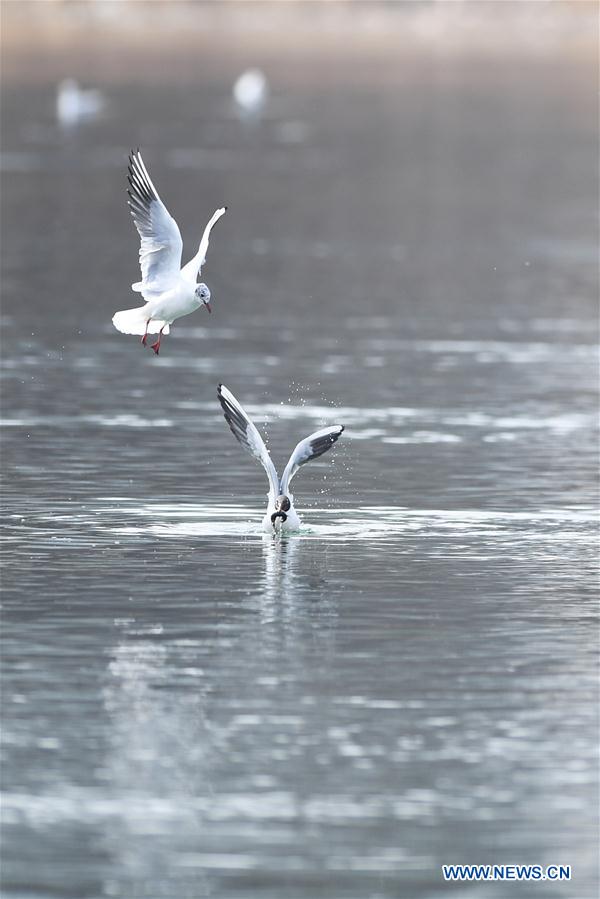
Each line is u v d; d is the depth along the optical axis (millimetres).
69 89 90312
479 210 58344
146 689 15523
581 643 16828
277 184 63938
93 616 17484
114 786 13594
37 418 27094
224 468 24031
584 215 57406
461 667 16125
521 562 19594
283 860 12555
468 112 96500
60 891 12164
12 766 13906
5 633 16953
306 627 17203
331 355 33281
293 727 14703
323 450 21016
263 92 102625
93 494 22453
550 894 12234
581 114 95812
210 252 47500
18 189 60062
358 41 169625
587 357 33625
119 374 30875
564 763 14047
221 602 17984
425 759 14102
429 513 21828
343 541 20438
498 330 36531
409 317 38000
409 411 28359
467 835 12906
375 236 51688
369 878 12375
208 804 13312
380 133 84562
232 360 32531
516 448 25703
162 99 103562
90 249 46844
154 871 12398
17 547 19906
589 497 22750
